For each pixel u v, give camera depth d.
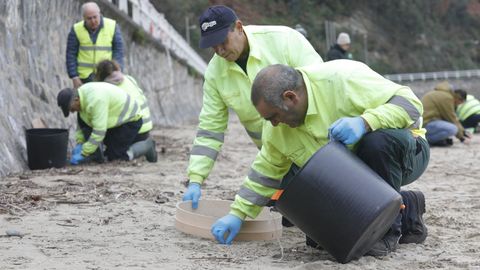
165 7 50.59
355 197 3.67
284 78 3.78
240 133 16.12
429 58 78.56
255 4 66.81
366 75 3.92
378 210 3.64
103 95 8.34
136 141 8.89
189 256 4.07
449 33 84.44
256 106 3.83
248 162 9.50
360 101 3.88
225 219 4.39
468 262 3.96
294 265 3.91
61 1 10.86
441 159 10.30
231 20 4.42
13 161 7.50
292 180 3.75
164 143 12.05
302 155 4.12
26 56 9.10
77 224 4.92
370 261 3.92
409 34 78.56
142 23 18.06
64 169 7.79
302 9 70.12
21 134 8.10
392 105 3.86
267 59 4.55
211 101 4.81
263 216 4.93
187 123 21.70
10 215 5.14
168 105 20.98
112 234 4.62
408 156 3.99
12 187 6.32
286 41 4.59
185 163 8.84
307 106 3.88
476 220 5.36
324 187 3.70
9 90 8.18
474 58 84.44
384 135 3.86
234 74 4.64
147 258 3.99
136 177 7.34
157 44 19.86
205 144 4.81
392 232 4.18
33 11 9.53
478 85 68.44
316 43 68.06
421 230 4.42
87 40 9.65
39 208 5.44
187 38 46.81
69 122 10.10
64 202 5.71
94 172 7.62
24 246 4.20
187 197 4.75
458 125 13.12
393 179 3.93
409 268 3.83
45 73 9.77
